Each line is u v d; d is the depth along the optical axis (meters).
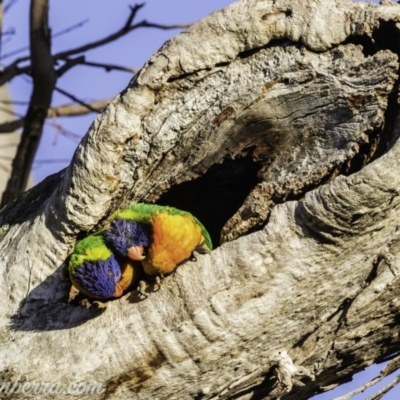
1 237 10.44
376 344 10.36
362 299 9.52
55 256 9.87
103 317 9.27
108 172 9.54
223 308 8.89
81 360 9.08
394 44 9.43
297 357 9.89
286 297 8.96
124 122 9.46
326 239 8.77
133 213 10.38
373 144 9.16
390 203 8.66
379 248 9.09
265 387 9.98
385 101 9.08
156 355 9.05
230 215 11.45
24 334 9.41
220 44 9.55
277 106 9.64
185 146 9.90
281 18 9.56
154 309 9.06
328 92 9.39
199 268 9.02
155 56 9.57
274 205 9.42
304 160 9.47
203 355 9.07
